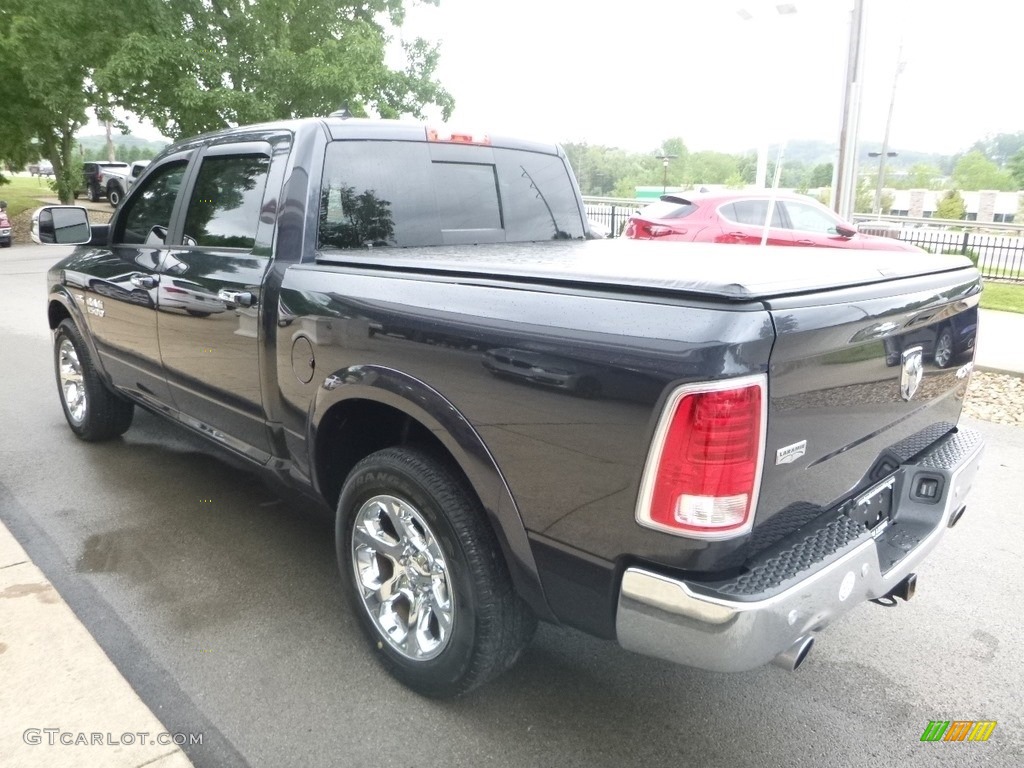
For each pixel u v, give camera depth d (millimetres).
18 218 25234
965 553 3773
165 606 3160
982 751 2426
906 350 2348
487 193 3699
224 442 3543
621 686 2719
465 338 2215
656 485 1826
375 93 17953
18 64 19641
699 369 1724
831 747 2438
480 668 2393
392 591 2664
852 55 9844
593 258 2609
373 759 2346
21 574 3271
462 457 2264
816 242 9508
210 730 2455
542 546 2129
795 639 1949
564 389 1975
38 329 9141
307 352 2785
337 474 2973
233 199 3332
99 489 4324
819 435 2041
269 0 17656
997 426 5840
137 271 3842
